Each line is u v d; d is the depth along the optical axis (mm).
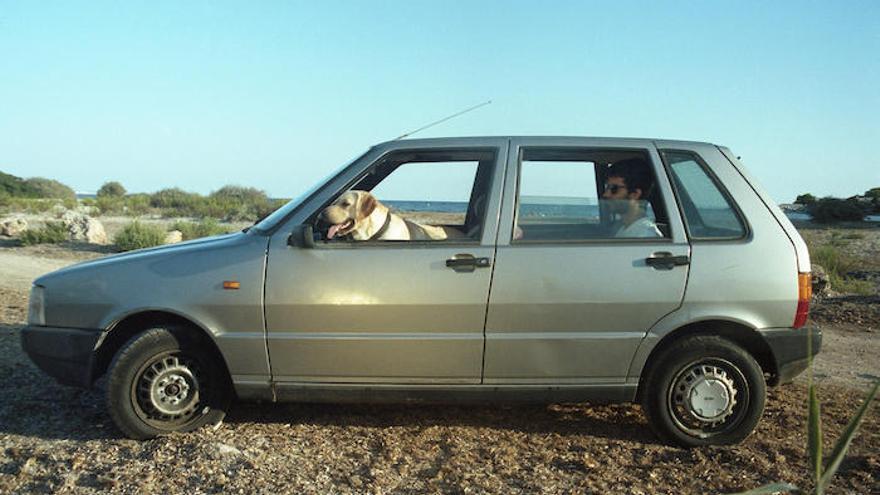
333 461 4453
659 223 4773
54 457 4371
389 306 4629
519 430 5086
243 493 3939
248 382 4770
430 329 4656
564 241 4711
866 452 4656
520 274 4625
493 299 4621
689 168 4910
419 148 4941
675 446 4770
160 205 36219
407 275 4641
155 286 4758
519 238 4723
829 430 5113
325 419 5270
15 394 5676
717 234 4762
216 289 4699
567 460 4520
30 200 40406
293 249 4723
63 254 16844
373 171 4949
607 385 4719
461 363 4676
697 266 4656
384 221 4871
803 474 4262
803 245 4777
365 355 4676
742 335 4773
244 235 4973
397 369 4691
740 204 4820
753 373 4641
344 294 4637
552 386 4715
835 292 13453
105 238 19672
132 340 4730
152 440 4695
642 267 4648
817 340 4703
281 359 4715
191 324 4836
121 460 4367
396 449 4656
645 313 4648
